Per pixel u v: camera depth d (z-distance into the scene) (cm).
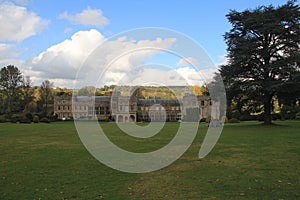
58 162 1098
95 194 685
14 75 7194
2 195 678
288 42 3130
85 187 744
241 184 754
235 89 3303
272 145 1516
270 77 3206
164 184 772
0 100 7012
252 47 3125
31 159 1172
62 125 4241
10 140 1967
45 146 1612
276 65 3028
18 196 670
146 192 700
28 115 5594
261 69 3139
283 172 884
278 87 2980
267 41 3303
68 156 1239
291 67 3033
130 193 693
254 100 3441
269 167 961
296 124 3369
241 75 3316
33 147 1573
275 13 3188
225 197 650
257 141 1711
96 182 796
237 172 897
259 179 802
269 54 3241
